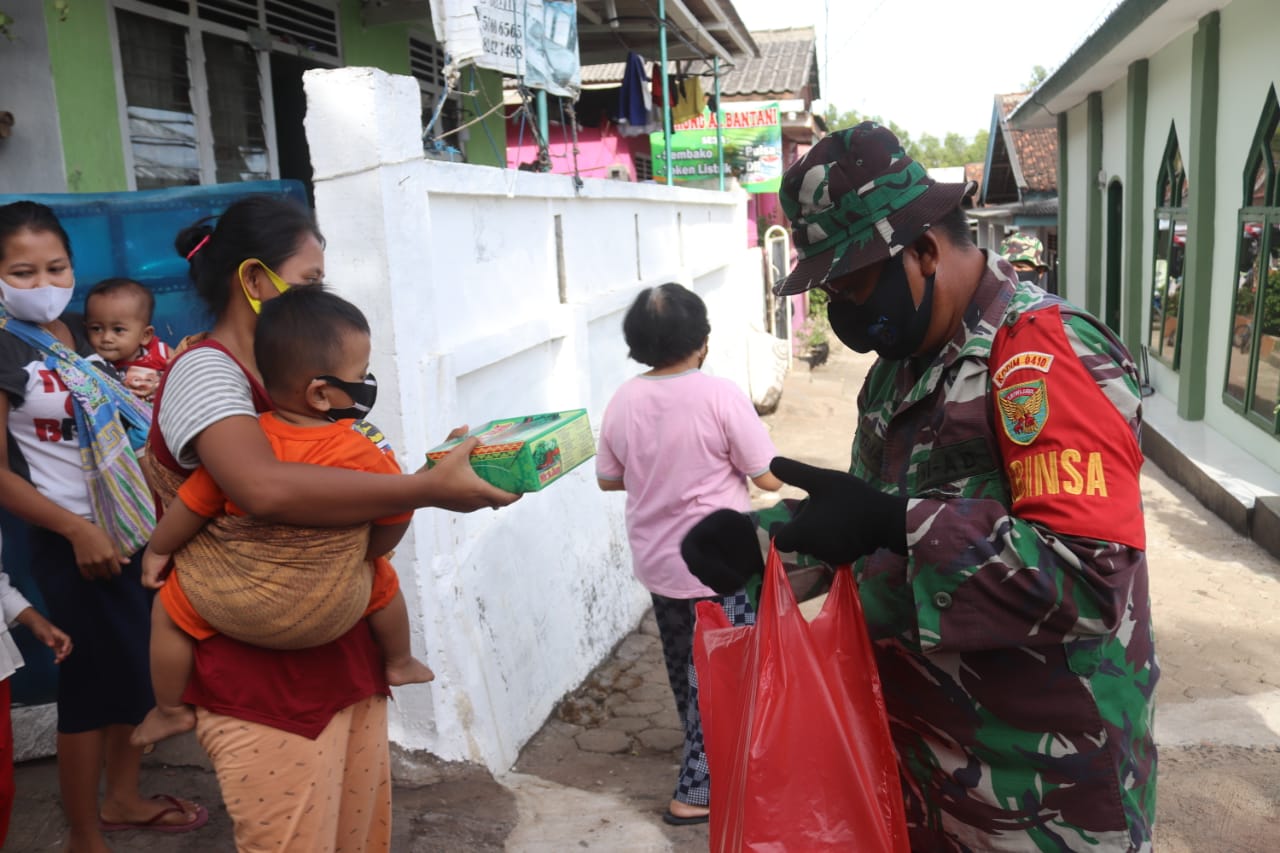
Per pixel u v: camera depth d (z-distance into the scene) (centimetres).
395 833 312
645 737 421
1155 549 686
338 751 211
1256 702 450
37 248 271
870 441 182
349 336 193
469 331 400
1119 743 158
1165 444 898
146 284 361
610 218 616
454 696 354
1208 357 943
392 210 324
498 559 402
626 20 1062
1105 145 1403
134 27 532
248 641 196
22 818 308
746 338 1123
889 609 166
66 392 275
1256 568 643
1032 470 148
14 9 457
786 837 156
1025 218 2041
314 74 316
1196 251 934
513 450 189
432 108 919
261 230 207
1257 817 351
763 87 1816
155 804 302
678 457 338
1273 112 770
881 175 159
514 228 453
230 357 201
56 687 353
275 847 204
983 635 147
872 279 165
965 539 145
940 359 164
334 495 185
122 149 518
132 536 274
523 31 559
